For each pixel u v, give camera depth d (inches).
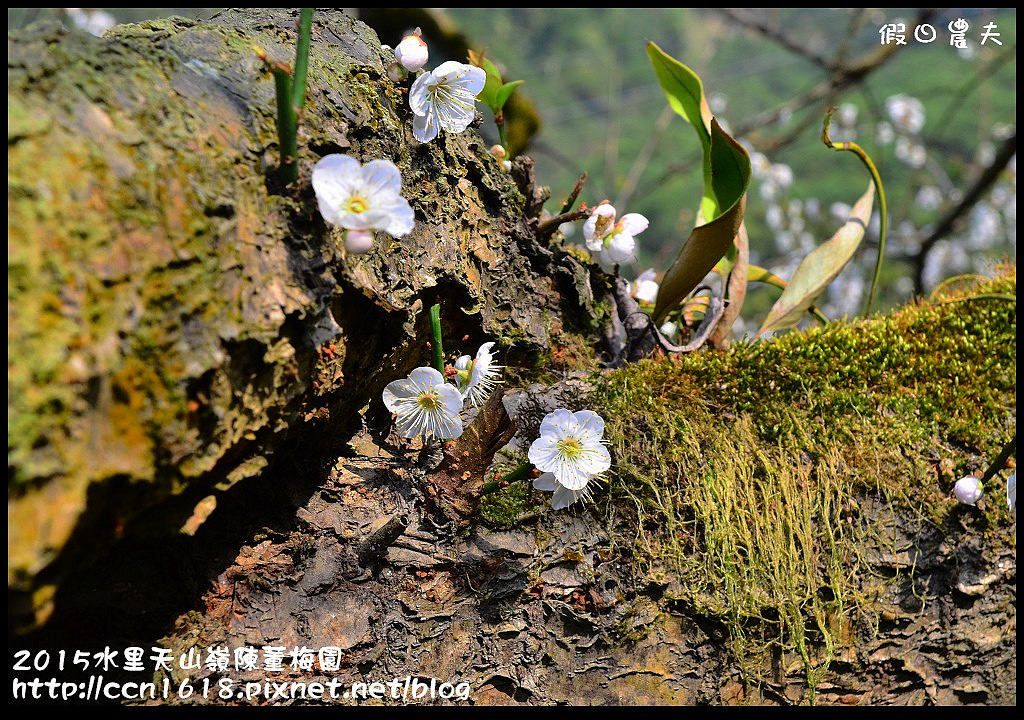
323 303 19.1
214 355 18.1
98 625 19.7
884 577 21.1
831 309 60.2
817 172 130.3
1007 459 21.5
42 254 17.2
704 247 22.8
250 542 20.4
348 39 21.5
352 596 20.5
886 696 21.0
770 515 21.2
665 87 24.0
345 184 18.7
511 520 21.1
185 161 18.2
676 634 20.9
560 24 201.8
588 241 22.7
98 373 17.4
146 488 17.9
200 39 19.5
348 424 21.4
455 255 21.6
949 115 55.7
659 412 21.9
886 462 21.6
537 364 23.3
